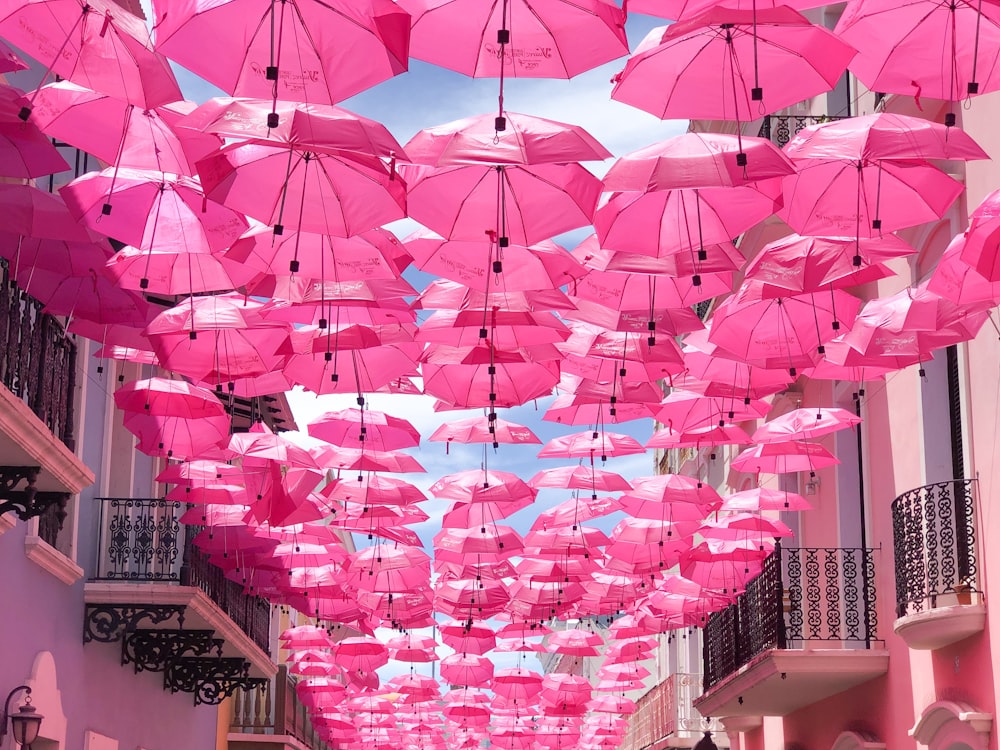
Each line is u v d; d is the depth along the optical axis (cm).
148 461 1812
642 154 726
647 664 3928
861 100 1455
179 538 1825
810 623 1564
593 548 1625
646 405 1204
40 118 700
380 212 733
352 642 2289
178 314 930
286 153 716
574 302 929
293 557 1681
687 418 1184
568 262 840
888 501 1466
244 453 1238
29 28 596
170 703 1992
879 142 703
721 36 677
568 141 714
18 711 1247
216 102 689
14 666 1258
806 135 741
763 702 1833
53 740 1385
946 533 1212
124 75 605
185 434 1180
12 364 1019
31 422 969
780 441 1206
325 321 930
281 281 877
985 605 1148
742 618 1802
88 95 699
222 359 985
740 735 2338
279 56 626
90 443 1580
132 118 706
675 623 1920
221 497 1377
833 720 1712
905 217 761
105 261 868
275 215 730
